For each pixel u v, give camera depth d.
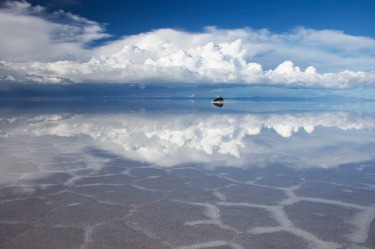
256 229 4.02
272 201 5.07
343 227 4.09
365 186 5.86
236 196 5.30
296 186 5.88
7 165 7.37
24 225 4.09
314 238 3.79
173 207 4.78
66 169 7.06
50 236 3.78
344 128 15.28
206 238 3.77
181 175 6.64
